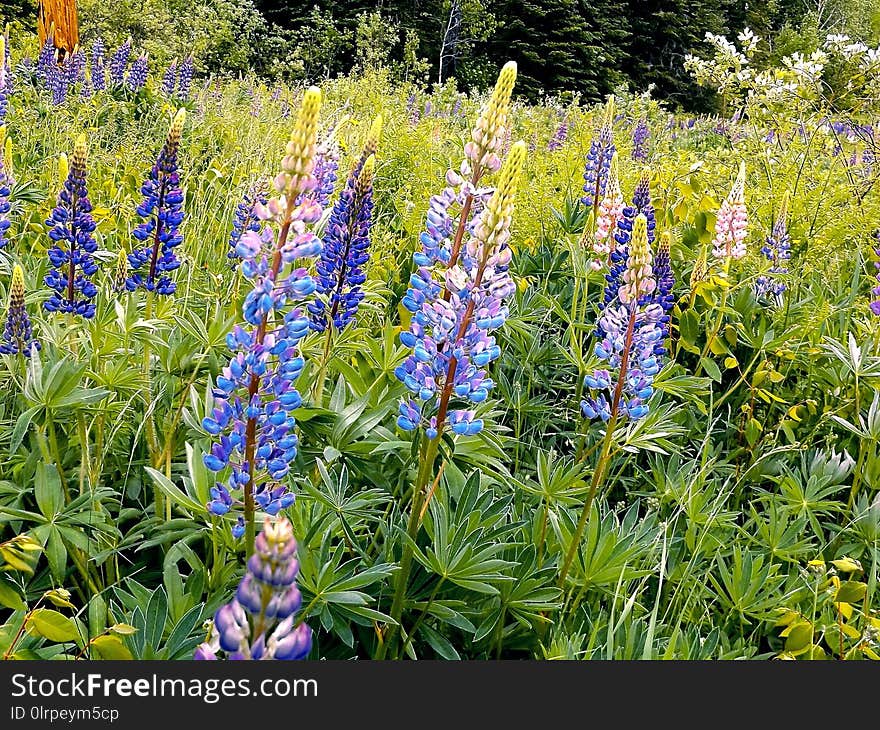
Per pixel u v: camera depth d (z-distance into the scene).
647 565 3.45
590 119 13.02
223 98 11.50
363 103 13.39
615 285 4.44
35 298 3.72
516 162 2.43
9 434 3.17
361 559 2.75
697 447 4.58
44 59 10.91
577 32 42.59
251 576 1.49
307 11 37.09
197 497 2.79
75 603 2.99
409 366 2.61
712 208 5.86
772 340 4.88
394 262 5.55
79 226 3.40
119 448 3.49
